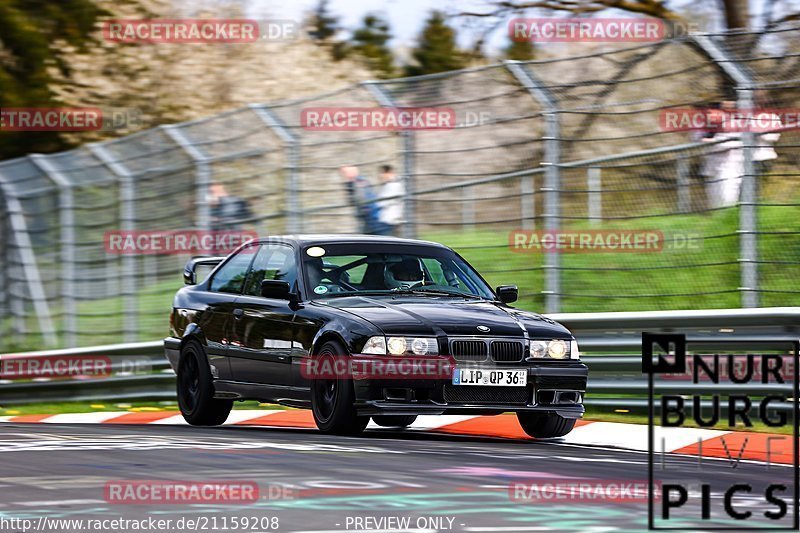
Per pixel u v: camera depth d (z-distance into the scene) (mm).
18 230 60000
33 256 59594
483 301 33750
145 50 98500
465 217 47594
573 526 17172
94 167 55250
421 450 26844
